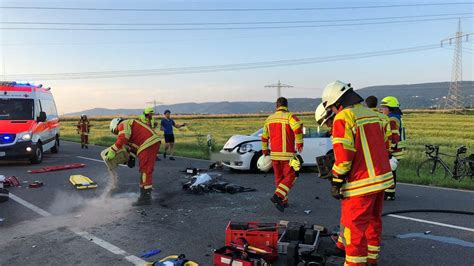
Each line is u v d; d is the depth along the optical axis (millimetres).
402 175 11656
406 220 6543
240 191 8906
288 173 7023
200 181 8992
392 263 4672
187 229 6074
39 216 6859
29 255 4988
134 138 8070
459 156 11891
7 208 7418
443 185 10242
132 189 9234
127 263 4711
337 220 6582
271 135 7176
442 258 4828
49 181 10266
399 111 7996
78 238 5645
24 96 14086
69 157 16250
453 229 6020
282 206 6934
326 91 4094
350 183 3893
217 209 7336
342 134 3791
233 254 4352
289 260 4309
